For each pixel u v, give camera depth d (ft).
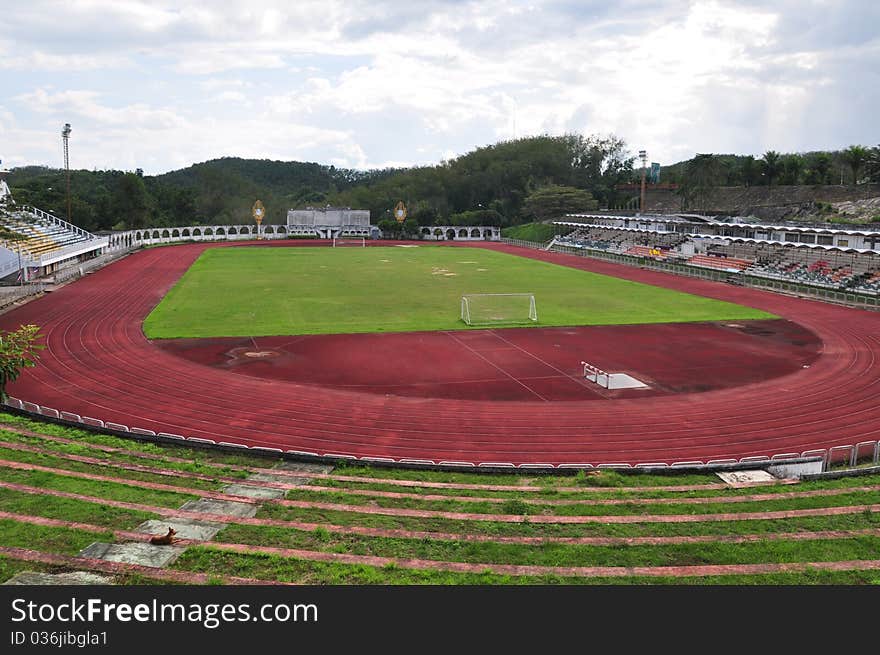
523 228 441.68
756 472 69.97
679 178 466.29
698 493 62.44
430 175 564.71
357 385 105.29
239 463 70.59
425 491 62.95
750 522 54.24
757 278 226.79
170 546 47.11
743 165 407.23
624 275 250.98
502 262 293.23
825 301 193.47
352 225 456.86
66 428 78.95
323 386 104.58
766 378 112.16
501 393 102.27
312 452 77.66
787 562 46.39
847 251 212.43
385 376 110.63
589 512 56.75
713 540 50.08
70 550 45.70
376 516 55.01
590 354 127.65
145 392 99.81
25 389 100.42
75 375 108.27
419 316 163.12
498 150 577.43
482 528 52.75
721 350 131.95
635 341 139.33
